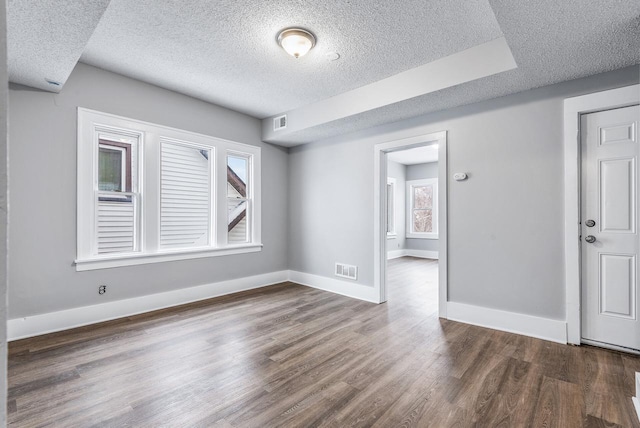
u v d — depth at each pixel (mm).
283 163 5098
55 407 1796
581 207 2639
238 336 2822
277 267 4980
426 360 2373
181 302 3771
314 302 3914
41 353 2455
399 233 8211
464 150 3229
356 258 4199
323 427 1649
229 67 3053
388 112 3461
